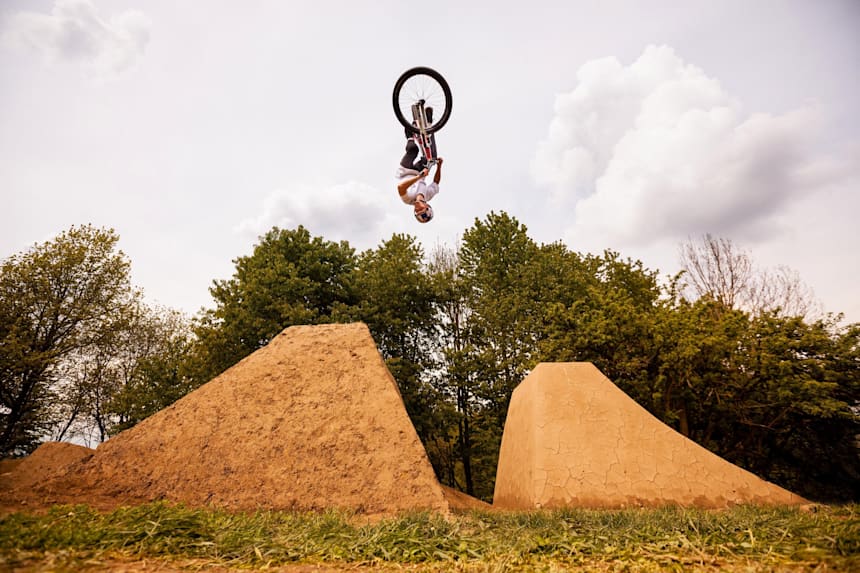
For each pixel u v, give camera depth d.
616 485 8.36
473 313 25.36
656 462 8.62
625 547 4.16
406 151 7.49
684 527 4.75
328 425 8.12
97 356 25.39
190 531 4.22
